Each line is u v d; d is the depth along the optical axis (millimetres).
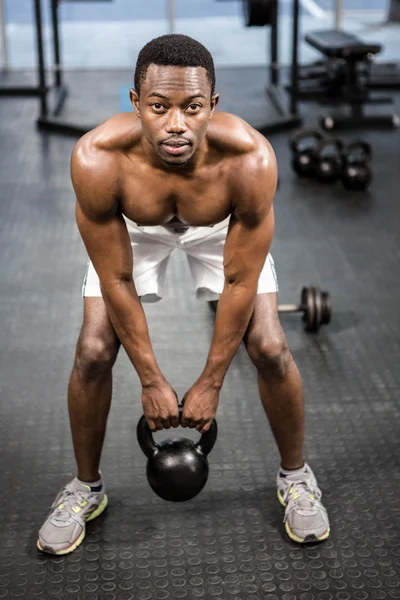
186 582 1924
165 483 1837
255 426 2502
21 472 2305
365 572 1949
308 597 1880
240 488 2236
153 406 1795
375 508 2160
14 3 10422
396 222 4133
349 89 5723
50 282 3471
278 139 5492
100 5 10539
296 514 2033
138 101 1487
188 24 9414
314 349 2949
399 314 3207
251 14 6379
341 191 4562
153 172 1586
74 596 1886
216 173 1586
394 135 5594
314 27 9062
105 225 1651
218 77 7047
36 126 5738
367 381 2752
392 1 9281
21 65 7496
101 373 1894
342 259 3707
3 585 1917
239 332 1753
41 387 2719
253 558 1994
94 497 2082
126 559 1992
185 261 3637
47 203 4379
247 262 1689
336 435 2463
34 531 2088
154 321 3125
